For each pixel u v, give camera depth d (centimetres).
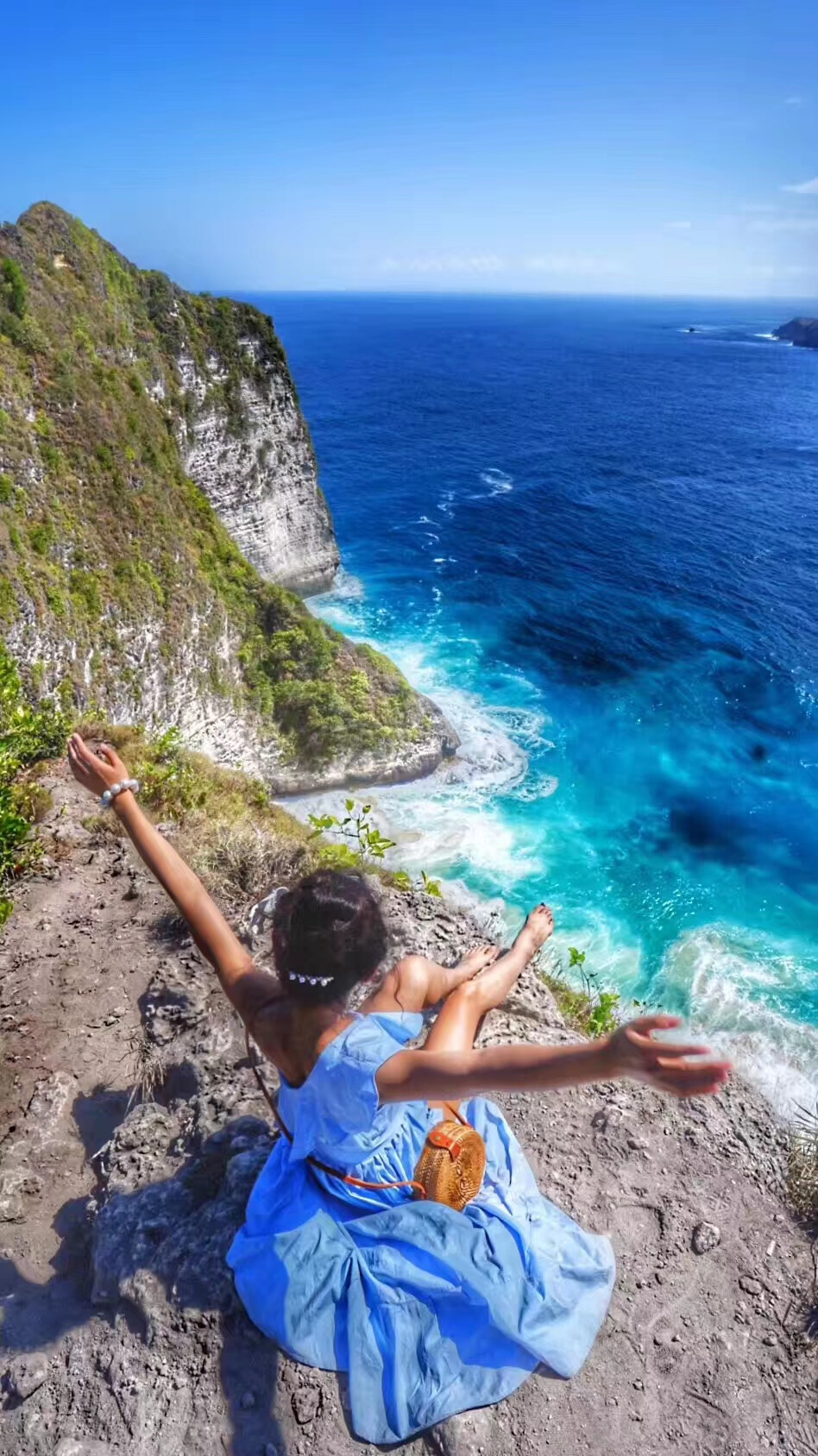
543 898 3177
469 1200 296
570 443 12962
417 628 6059
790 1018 2530
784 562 7194
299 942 238
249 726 4538
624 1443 294
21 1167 453
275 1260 304
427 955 573
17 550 3444
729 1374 320
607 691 4981
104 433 4194
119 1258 362
